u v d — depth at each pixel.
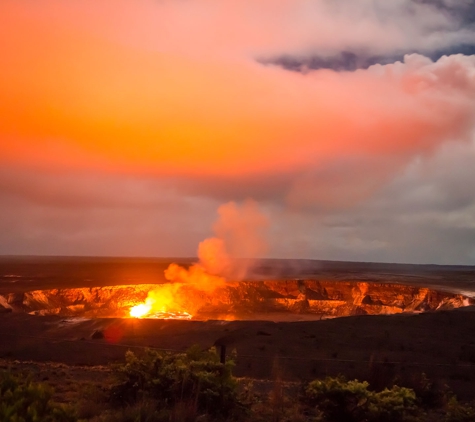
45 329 37.03
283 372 19.25
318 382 10.25
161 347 28.94
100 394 10.51
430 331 32.03
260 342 28.08
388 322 35.56
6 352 26.36
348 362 21.77
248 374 19.86
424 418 10.91
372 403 9.66
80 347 27.33
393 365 20.19
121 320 40.12
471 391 16.73
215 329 35.81
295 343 27.89
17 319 40.88
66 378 16.06
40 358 24.72
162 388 9.85
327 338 29.34
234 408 9.80
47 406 6.61
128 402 9.69
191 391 9.64
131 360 10.63
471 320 35.62
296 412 10.08
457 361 22.80
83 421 6.88
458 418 10.45
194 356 11.19
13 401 6.47
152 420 8.27
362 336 30.16
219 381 9.99
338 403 9.73
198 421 8.62
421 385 13.71
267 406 11.09
